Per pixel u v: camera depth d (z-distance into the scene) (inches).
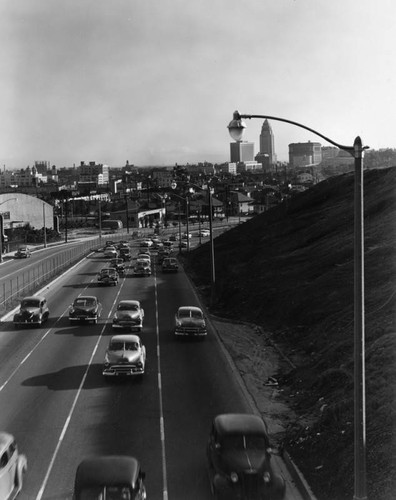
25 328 1498.5
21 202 5251.0
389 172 2797.7
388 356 904.3
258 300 1721.2
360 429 514.6
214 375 1069.8
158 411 870.4
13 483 593.6
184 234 5280.5
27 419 834.8
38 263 3255.4
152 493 610.9
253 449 595.2
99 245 4483.3
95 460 550.0
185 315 1393.9
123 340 1073.5
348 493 590.2
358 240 511.8
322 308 1403.8
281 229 2891.2
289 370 1113.4
